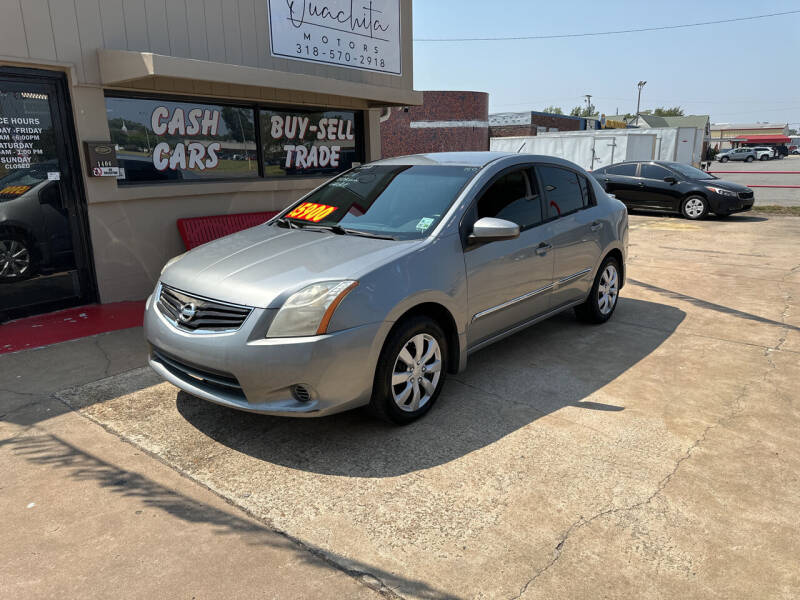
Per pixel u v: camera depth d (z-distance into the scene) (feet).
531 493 9.65
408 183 14.21
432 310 12.07
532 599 7.44
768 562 8.11
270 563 8.00
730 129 340.39
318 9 25.52
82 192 19.17
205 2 21.36
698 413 12.54
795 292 22.82
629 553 8.26
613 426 11.93
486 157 14.98
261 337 10.09
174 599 7.34
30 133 17.74
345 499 9.46
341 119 28.17
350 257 11.36
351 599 7.39
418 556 8.19
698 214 45.16
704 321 19.15
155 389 13.39
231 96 22.58
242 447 11.00
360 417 12.27
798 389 13.79
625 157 75.20
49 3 17.33
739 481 10.02
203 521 8.86
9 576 7.68
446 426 11.87
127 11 19.17
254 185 24.13
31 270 18.39
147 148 20.76
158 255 21.40
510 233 12.17
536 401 13.07
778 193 69.31
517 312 14.49
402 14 29.96
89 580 7.64
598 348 16.55
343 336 10.21
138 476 9.99
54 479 9.85
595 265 17.42
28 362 14.88
